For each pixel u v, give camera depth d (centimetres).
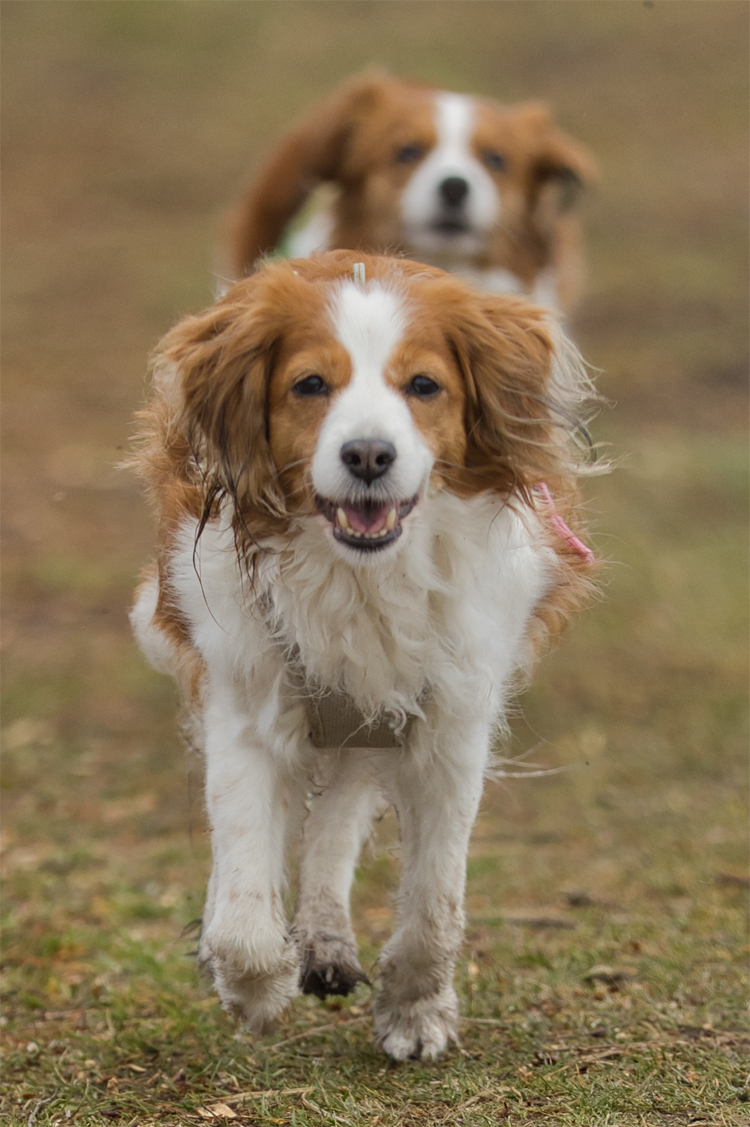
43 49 5122
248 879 697
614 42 4759
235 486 671
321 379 648
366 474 628
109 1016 800
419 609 689
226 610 691
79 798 1243
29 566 1845
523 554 723
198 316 705
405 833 755
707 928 945
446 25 5044
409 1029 740
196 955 827
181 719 872
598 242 3369
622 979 850
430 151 1351
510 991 836
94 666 1552
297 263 694
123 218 3756
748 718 1401
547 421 697
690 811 1201
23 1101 687
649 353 2736
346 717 715
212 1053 741
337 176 1409
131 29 5272
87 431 2414
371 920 990
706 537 1911
